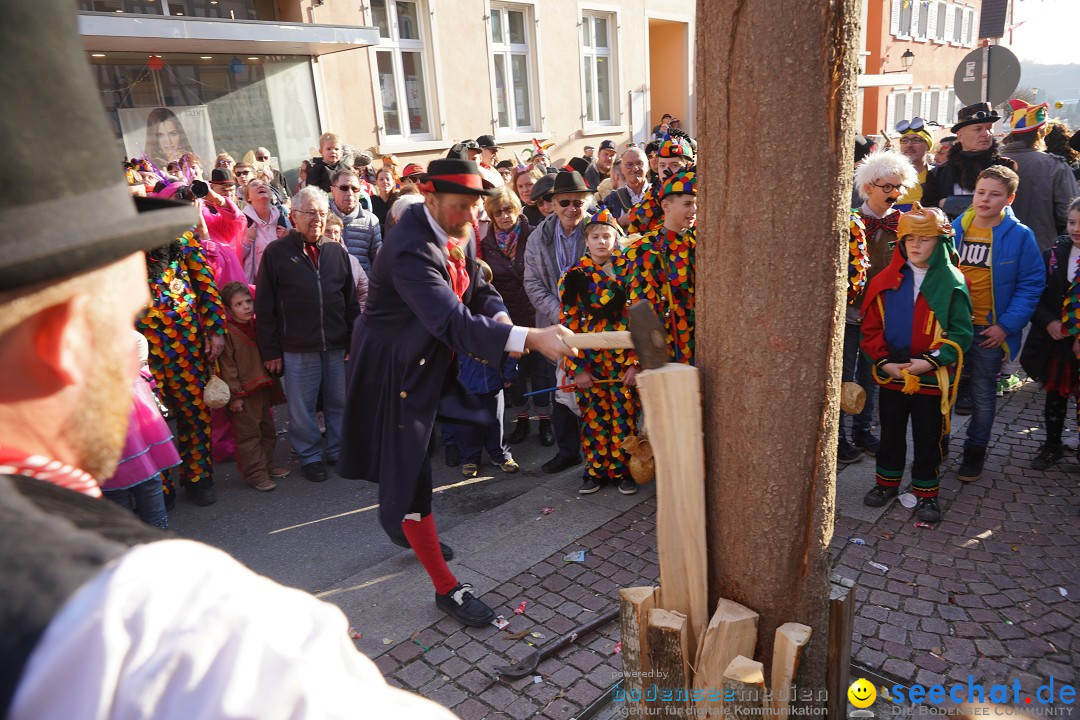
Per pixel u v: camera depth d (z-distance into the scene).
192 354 4.20
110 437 0.62
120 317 0.60
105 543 0.54
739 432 1.69
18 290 0.52
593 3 12.80
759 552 1.74
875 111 19.86
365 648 2.90
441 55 10.44
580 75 12.77
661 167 4.62
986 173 3.96
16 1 0.48
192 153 8.09
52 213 0.50
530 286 4.64
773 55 1.48
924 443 3.61
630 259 3.67
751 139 1.54
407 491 2.79
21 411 0.56
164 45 7.48
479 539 3.72
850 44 1.49
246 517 4.22
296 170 9.08
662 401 1.71
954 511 3.79
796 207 1.54
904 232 3.46
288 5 8.77
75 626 0.48
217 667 0.49
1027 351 4.15
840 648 1.98
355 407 2.92
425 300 2.57
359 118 9.60
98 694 0.46
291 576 3.57
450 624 3.03
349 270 4.64
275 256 4.35
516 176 6.32
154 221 0.56
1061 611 2.94
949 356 3.47
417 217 2.71
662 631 1.80
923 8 21.58
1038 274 3.92
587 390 4.03
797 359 1.61
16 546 0.51
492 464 4.81
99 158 0.53
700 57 1.60
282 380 4.70
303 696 0.50
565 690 2.61
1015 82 7.04
